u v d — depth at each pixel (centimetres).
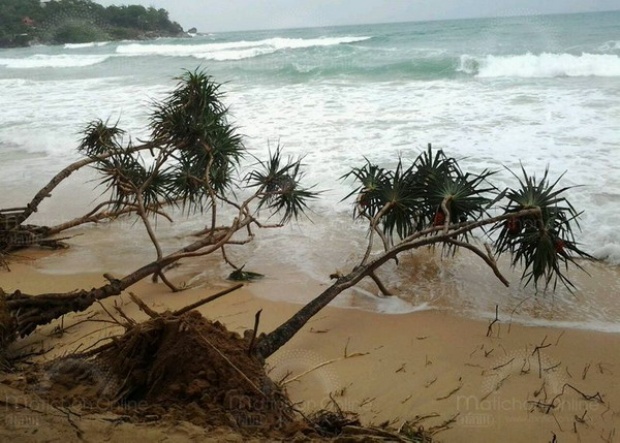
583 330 434
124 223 738
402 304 488
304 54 2458
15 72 2731
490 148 911
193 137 620
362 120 1167
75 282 556
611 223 610
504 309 473
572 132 963
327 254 605
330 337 435
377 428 303
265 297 508
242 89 1667
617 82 1381
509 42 2247
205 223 723
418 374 381
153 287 539
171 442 269
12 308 416
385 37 3072
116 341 357
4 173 962
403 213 519
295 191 604
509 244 485
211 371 319
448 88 1479
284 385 357
